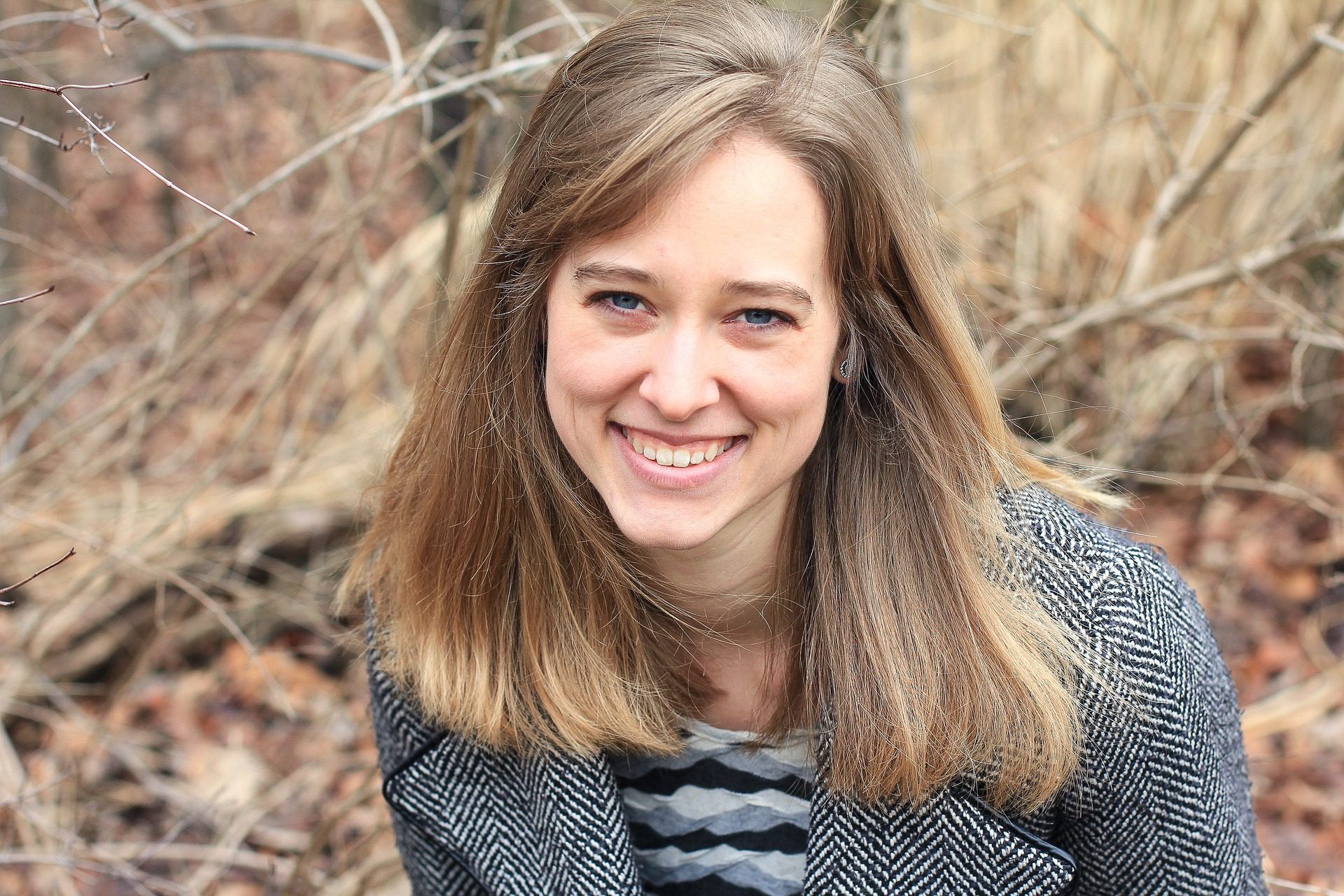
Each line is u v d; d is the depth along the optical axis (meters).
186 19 2.09
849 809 1.31
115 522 2.95
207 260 3.99
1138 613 1.26
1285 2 3.37
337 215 2.92
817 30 1.18
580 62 1.17
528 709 1.41
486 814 1.46
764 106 1.08
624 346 1.14
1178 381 3.56
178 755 2.79
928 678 1.25
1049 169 3.55
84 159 5.54
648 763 1.43
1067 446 3.32
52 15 1.99
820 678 1.30
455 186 2.06
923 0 2.20
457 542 1.39
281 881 2.34
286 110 4.11
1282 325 3.19
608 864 1.37
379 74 2.18
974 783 1.30
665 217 1.08
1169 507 3.60
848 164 1.11
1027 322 2.75
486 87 2.03
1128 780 1.27
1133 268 2.59
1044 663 1.24
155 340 3.31
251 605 2.96
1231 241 3.41
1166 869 1.31
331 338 3.62
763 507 1.29
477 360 1.34
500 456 1.36
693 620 1.37
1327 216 3.18
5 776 2.39
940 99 3.57
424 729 1.51
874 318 1.22
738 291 1.09
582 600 1.37
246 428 2.62
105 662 3.07
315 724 2.90
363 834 2.23
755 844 1.42
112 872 2.06
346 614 1.68
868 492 1.29
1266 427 3.74
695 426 1.15
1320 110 3.37
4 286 3.42
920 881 1.31
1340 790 2.66
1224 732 1.34
